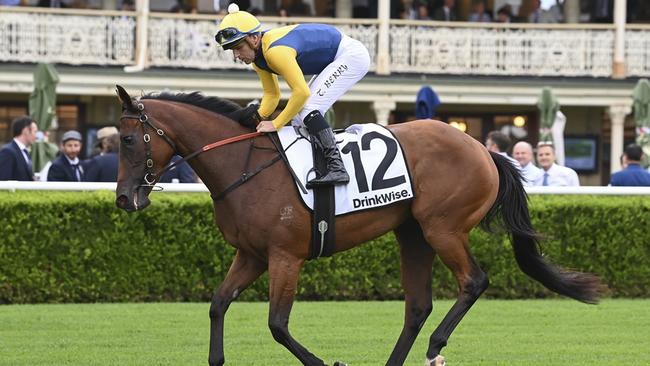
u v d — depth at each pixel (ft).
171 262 93.56
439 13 167.43
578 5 169.07
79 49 152.87
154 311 87.30
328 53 60.23
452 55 158.40
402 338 61.26
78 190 93.71
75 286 92.58
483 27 158.10
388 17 156.56
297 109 57.93
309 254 58.08
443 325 59.88
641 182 104.58
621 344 73.15
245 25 58.23
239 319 83.66
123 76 152.15
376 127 60.70
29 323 80.59
